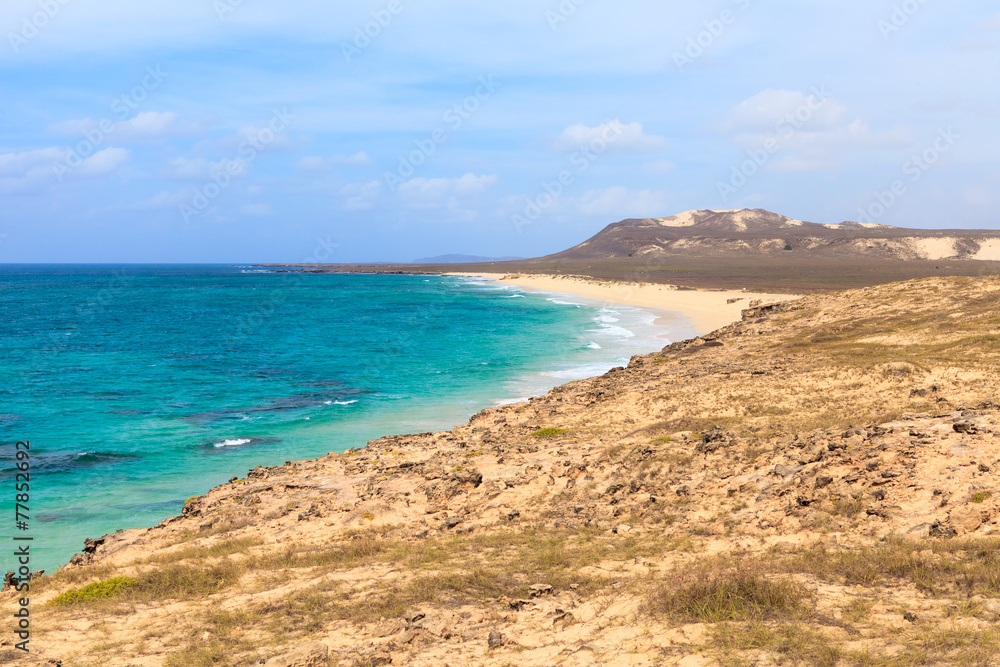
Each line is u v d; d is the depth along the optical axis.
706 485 16.98
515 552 13.97
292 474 24.47
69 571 14.94
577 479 19.55
